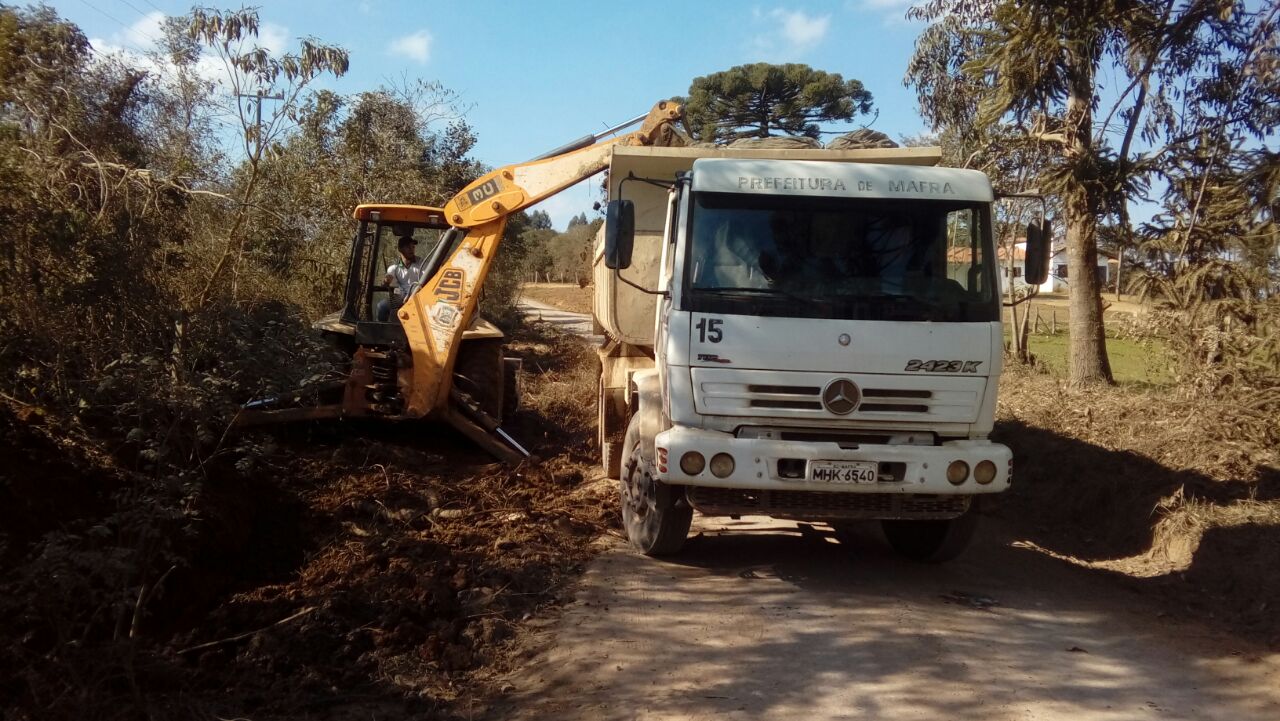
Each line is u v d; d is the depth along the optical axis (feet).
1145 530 24.58
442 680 15.33
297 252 48.60
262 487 23.79
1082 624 18.67
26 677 12.62
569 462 32.04
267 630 16.34
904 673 15.76
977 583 21.26
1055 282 131.13
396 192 54.39
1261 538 21.75
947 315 19.43
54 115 31.68
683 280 19.63
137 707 12.98
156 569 16.97
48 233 20.70
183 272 31.48
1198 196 32.48
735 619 18.26
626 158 24.73
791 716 14.16
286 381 20.84
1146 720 14.26
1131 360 59.72
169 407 18.29
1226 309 30.07
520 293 93.20
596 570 21.24
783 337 19.11
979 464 19.15
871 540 24.79
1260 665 16.62
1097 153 34.50
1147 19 33.55
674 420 19.67
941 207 20.11
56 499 17.79
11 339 20.21
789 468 19.01
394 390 30.42
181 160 35.12
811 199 19.98
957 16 51.75
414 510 24.90
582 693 14.89
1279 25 32.07
